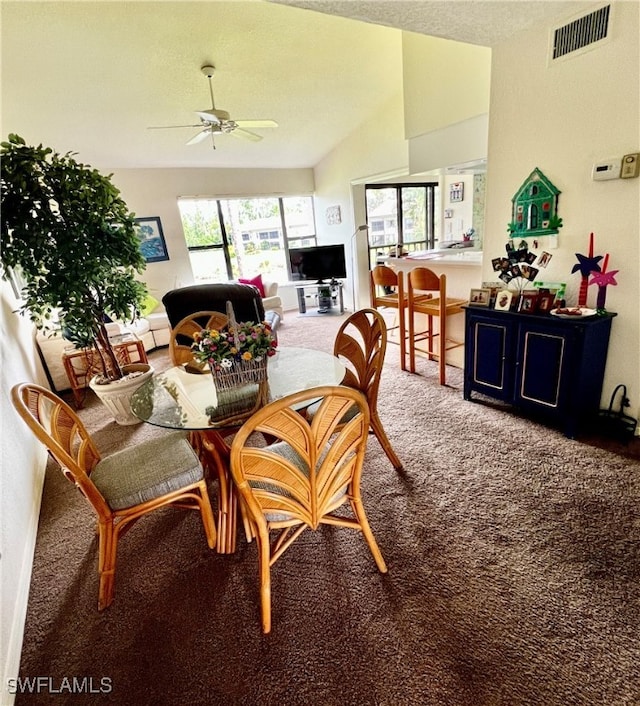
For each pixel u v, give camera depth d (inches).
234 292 135.7
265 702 43.9
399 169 196.7
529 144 89.8
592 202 81.8
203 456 79.7
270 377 74.8
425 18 73.4
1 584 52.1
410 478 79.5
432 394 117.0
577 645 46.8
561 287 88.1
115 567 59.7
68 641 52.5
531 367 90.6
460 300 129.8
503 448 86.9
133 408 69.8
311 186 266.5
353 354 82.7
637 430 86.1
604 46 73.3
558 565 57.4
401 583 56.8
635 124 72.7
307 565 61.3
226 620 53.6
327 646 49.2
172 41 119.0
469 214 234.5
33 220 87.0
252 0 108.4
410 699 43.0
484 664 45.7
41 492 85.8
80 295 96.4
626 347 83.7
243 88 153.4
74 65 121.6
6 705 44.3
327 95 173.3
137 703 44.9
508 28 82.2
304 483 48.9
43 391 56.2
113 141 177.6
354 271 248.1
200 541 68.6
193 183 227.5
